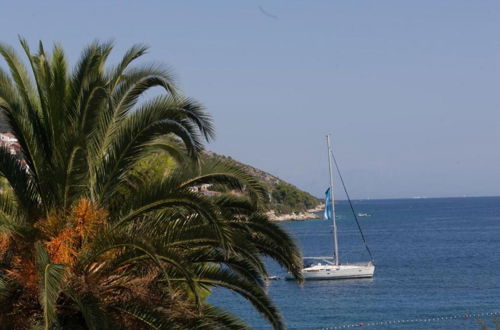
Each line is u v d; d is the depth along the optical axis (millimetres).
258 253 13102
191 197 11164
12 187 11789
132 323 11398
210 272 12836
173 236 11812
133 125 11906
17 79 12219
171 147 13047
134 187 13000
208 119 11898
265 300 13023
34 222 11836
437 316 52031
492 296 60156
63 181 11688
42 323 11102
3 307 11000
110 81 12383
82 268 11281
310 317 53156
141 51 12461
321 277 72438
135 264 11859
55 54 12289
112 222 11703
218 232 10898
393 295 62125
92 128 12086
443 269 81562
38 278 10484
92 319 10492
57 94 12078
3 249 11508
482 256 96188
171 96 11891
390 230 167250
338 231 172000
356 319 52000
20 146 12297
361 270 72812
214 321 13258
